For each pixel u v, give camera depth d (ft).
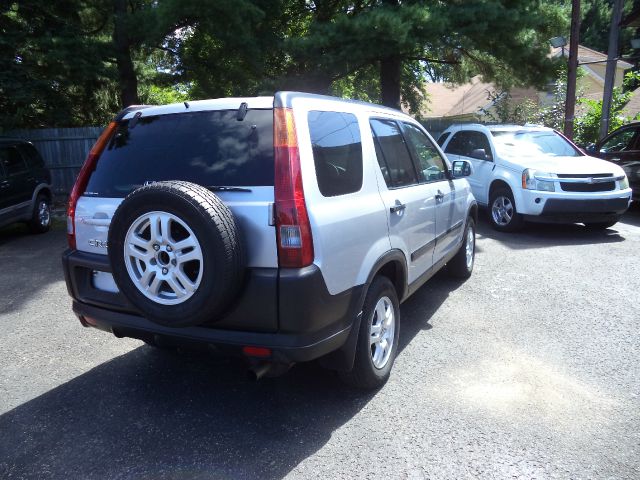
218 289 8.93
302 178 9.54
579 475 9.23
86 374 13.26
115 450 10.07
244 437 10.44
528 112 58.34
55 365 13.78
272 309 9.37
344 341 10.63
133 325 10.57
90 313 11.29
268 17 43.70
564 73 52.13
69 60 38.88
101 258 11.16
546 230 30.63
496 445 10.07
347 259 10.41
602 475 9.23
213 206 8.97
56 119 45.21
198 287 9.04
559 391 12.09
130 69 46.42
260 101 10.54
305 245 9.34
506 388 12.24
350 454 9.86
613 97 53.83
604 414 11.13
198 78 48.75
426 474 9.28
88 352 14.57
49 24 41.11
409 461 9.64
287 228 9.28
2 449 10.16
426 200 14.76
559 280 20.59
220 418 11.16
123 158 11.35
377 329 12.09
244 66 45.96
